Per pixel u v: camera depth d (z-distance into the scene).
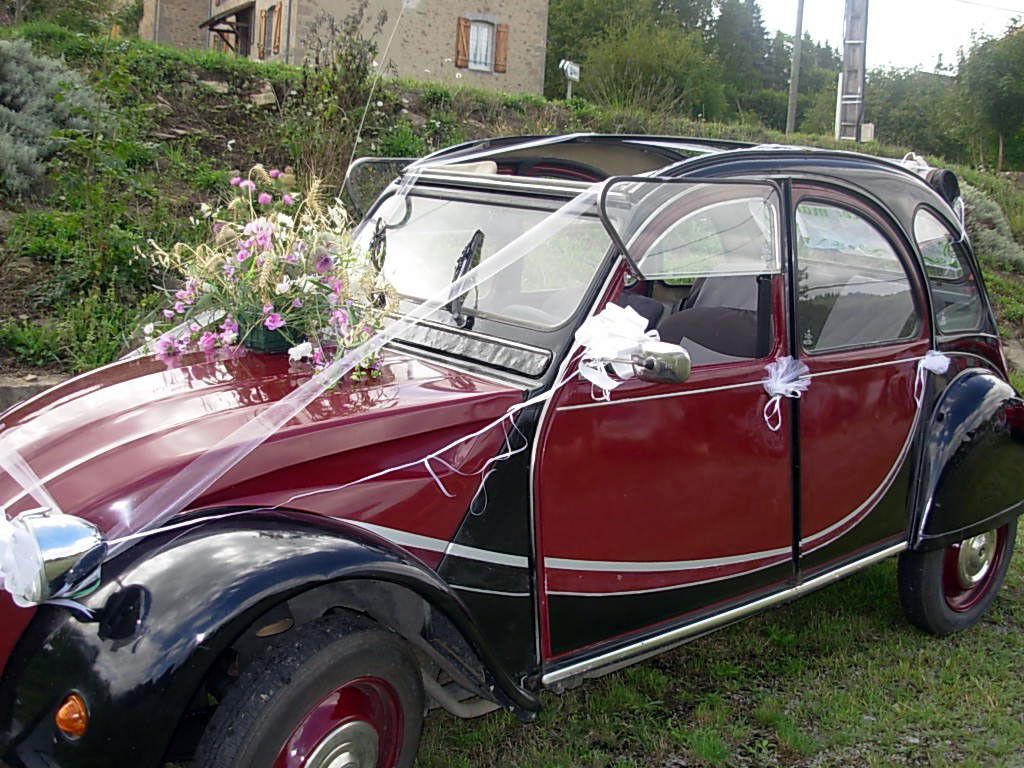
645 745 3.41
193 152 8.84
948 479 4.08
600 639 3.12
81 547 2.27
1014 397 4.33
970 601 4.54
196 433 2.56
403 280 3.65
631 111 13.92
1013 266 12.66
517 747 3.37
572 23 41.28
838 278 3.72
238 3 24.97
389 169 4.36
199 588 2.24
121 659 2.19
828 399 3.63
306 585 2.31
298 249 3.20
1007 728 3.62
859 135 18.09
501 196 3.57
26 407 3.15
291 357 3.13
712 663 4.04
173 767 2.91
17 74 8.40
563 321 3.01
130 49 10.65
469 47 22.36
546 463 2.88
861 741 3.53
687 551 3.27
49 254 6.83
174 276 6.59
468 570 2.78
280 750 2.36
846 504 3.80
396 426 2.66
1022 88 23.28
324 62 10.42
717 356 3.32
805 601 4.68
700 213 3.28
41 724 2.28
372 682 2.55
